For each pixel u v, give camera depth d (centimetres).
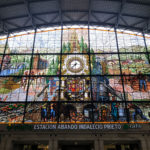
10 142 1764
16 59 2153
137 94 1961
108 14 2189
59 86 2005
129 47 2209
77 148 2019
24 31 2312
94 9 2133
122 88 1991
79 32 2305
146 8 1984
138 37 2275
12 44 2239
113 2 1983
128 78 2038
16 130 1806
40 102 1939
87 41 2245
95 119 1858
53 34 2297
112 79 2034
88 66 2106
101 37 2275
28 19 2220
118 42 2241
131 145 1966
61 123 1838
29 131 1800
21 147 1944
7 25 2250
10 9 2016
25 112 1898
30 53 2184
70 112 1892
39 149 1983
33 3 1997
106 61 2128
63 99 1952
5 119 1867
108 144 1964
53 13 2192
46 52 2188
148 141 1745
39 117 1875
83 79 2041
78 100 1947
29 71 2088
